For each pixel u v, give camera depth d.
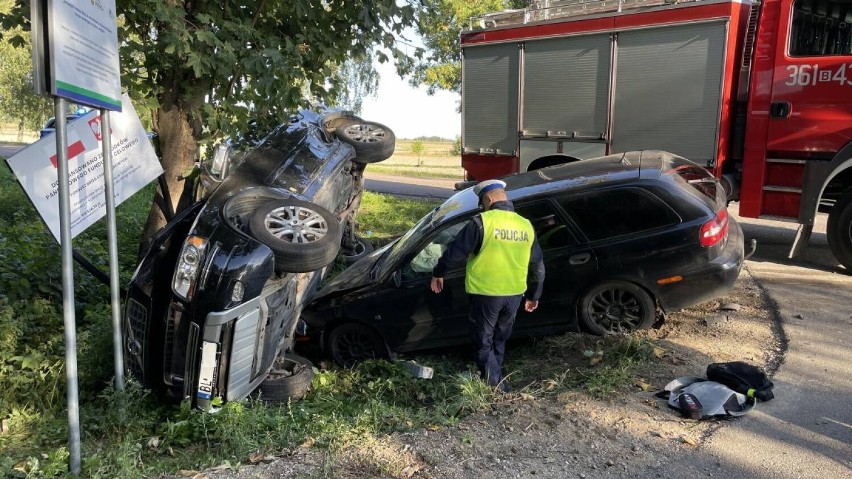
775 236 8.82
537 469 3.32
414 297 5.37
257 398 4.54
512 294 4.45
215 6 6.73
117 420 4.13
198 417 4.06
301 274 5.34
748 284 6.48
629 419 3.82
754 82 7.37
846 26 6.71
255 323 4.28
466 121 10.22
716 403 3.81
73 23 3.15
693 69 7.76
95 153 4.41
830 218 6.97
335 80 7.48
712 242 4.89
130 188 4.81
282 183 5.48
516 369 4.92
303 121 6.93
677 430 3.66
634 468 3.30
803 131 7.07
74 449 3.40
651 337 5.04
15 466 3.54
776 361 4.57
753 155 7.48
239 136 6.90
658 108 8.11
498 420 3.92
